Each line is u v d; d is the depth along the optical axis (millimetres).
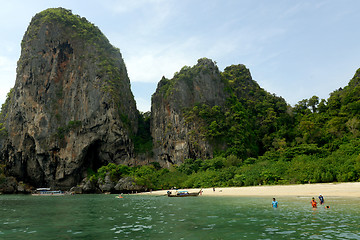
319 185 47688
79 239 15336
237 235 15453
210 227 18000
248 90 126625
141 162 104375
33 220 23266
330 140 81625
